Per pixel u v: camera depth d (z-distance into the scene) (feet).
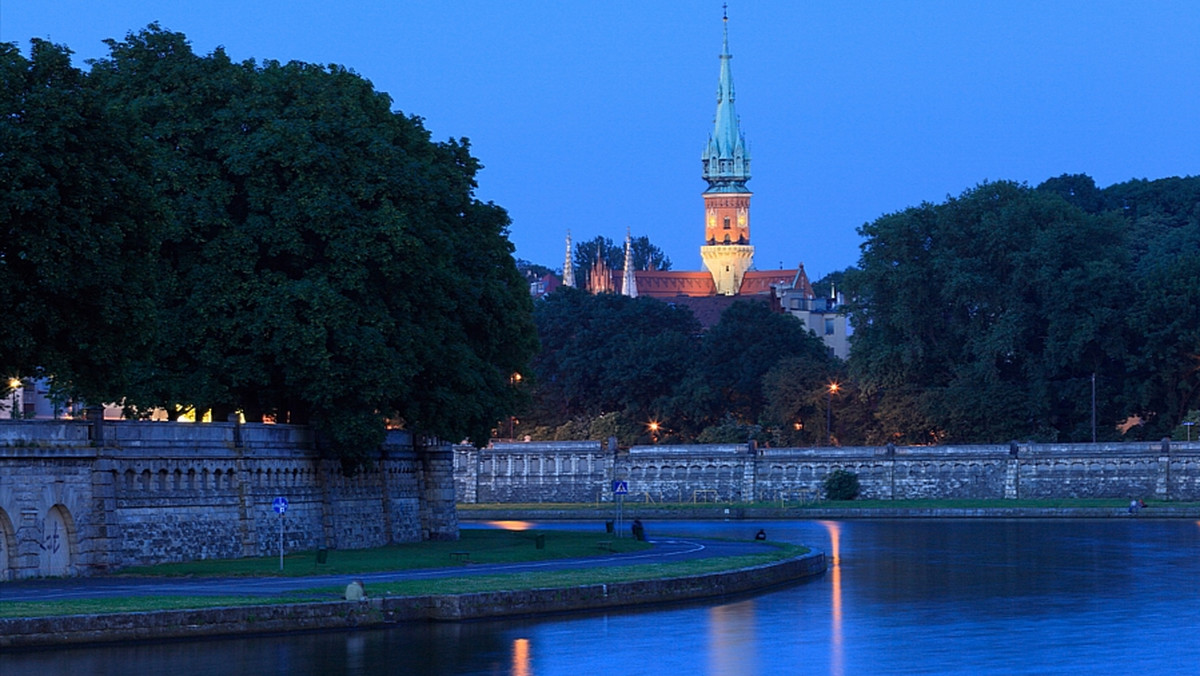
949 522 623.77
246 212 366.22
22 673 209.15
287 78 374.43
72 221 293.64
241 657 224.33
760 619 279.28
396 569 324.19
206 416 407.44
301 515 370.94
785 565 347.56
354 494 399.24
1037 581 352.28
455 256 419.95
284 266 369.30
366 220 365.20
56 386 314.35
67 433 299.58
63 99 294.46
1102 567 390.01
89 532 302.45
